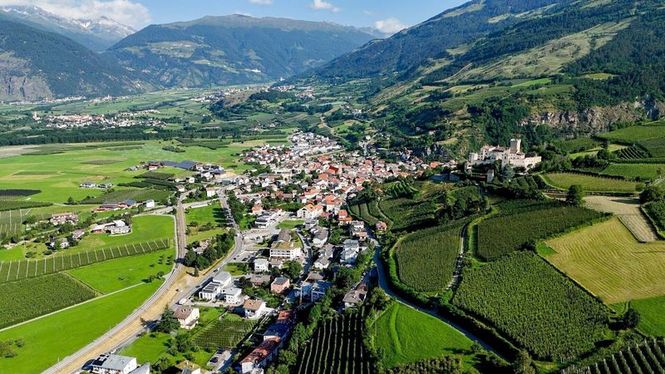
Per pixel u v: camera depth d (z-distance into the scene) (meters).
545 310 170.00
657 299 166.00
